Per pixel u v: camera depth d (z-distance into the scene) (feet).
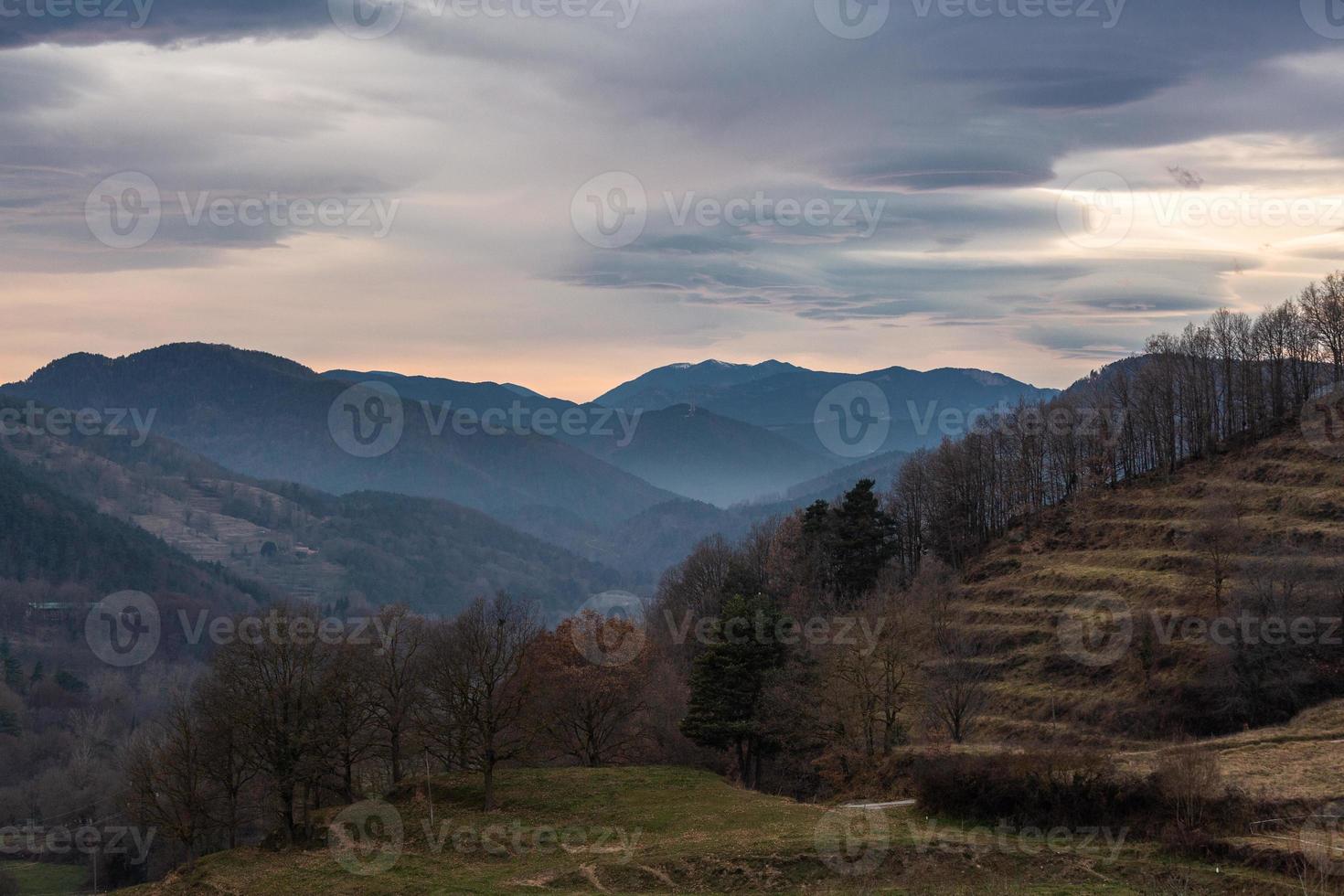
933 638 345.51
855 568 440.04
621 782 263.08
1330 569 324.39
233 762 283.59
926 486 563.48
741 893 170.40
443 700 280.10
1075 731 307.17
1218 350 542.57
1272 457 463.83
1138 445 550.36
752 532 652.07
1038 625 376.68
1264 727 280.92
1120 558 420.36
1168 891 149.48
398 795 268.00
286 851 238.07
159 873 389.39
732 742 314.14
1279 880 148.36
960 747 233.14
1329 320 511.40
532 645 300.40
